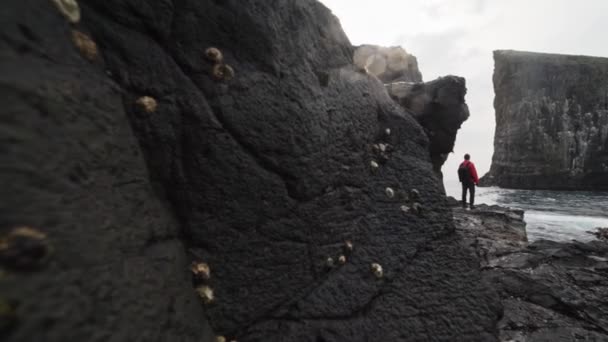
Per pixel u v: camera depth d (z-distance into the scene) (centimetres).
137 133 210
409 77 1223
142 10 216
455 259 404
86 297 124
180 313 189
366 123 458
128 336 140
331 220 353
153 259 184
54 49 147
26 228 107
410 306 336
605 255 645
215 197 249
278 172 295
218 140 250
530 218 1593
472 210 1133
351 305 317
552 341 352
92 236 137
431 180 504
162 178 225
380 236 395
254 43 280
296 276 302
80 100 151
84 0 191
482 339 325
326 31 399
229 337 249
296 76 321
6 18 124
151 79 219
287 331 274
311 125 329
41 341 102
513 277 510
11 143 109
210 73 249
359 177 420
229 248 257
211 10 253
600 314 410
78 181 138
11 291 98
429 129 788
